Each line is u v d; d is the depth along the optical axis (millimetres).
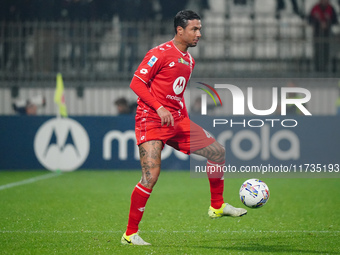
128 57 56500
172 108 19406
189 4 61531
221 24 51688
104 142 48094
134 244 18172
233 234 20500
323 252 17141
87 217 24625
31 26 56500
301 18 62656
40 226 22156
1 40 50125
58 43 56219
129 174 44844
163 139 18609
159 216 25156
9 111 54625
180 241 19062
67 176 43438
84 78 52844
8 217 24484
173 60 18672
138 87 18281
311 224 22891
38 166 48094
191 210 27016
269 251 17234
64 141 47938
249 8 63656
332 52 55250
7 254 16734
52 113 53094
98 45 56938
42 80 51812
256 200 19094
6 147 48062
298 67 53562
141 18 59875
